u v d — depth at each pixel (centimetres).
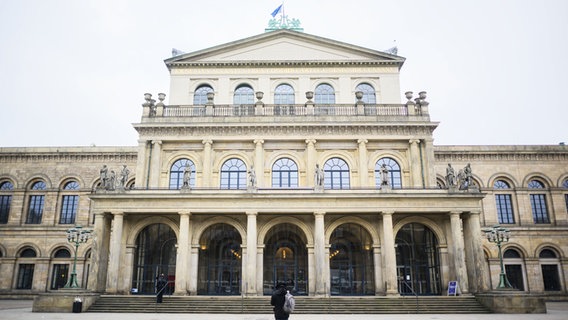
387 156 4069
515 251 4556
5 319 2352
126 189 3516
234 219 3569
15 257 4569
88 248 4572
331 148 4069
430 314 2811
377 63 4522
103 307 2941
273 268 3738
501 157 4759
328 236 3550
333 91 4481
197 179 4009
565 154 4753
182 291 3256
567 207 4666
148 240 3712
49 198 4734
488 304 2922
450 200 3428
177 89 4469
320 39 4566
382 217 3500
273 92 4469
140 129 4050
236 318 2455
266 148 4062
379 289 3456
